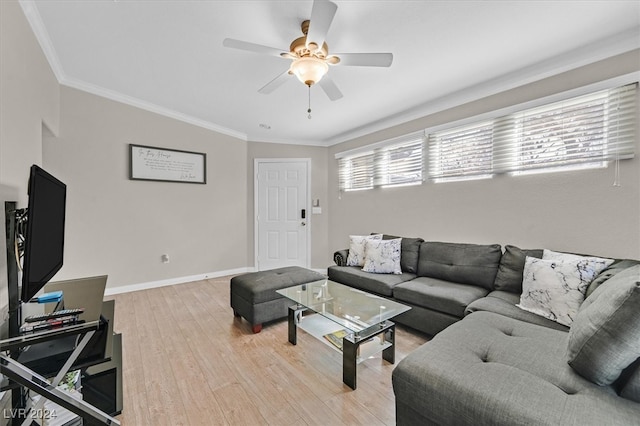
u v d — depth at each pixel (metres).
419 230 3.34
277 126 4.09
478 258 2.46
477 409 0.94
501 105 2.59
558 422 0.82
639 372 0.90
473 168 2.81
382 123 3.77
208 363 1.88
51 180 1.27
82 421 1.16
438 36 1.97
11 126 1.60
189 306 2.93
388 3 1.66
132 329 2.38
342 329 2.13
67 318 1.12
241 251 4.53
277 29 1.92
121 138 3.21
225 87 2.85
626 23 1.81
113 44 2.13
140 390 1.59
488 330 1.44
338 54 1.78
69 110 2.84
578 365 1.03
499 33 1.93
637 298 0.91
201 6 1.71
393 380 1.18
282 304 2.52
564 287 1.69
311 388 1.63
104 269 3.14
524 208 2.46
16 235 1.16
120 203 3.24
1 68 1.48
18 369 0.87
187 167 3.81
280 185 4.71
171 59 2.34
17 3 1.66
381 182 3.83
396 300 2.49
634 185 1.92
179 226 3.77
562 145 2.23
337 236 4.58
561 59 2.20
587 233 2.13
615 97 1.98
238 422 1.37
